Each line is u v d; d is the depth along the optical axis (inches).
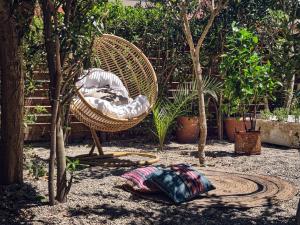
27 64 115.3
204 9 207.3
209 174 132.8
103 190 113.3
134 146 193.3
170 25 207.2
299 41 79.7
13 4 91.6
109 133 206.4
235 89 175.9
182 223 90.8
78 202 102.3
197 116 207.5
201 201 105.0
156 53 210.2
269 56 93.7
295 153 175.3
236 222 91.6
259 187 118.3
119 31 203.9
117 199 106.1
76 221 90.8
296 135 178.5
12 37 98.3
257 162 154.2
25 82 128.5
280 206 102.4
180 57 207.9
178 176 108.5
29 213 94.4
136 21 207.0
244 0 207.8
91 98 150.1
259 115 217.0
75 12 93.6
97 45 166.4
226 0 141.6
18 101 102.9
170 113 184.1
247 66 175.0
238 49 175.0
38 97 189.3
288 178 131.0
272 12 176.9
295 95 101.5
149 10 209.8
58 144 100.3
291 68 82.3
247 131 173.6
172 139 212.8
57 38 91.4
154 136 203.3
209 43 209.9
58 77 94.7
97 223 90.2
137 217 93.8
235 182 123.1
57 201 101.3
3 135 104.4
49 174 98.7
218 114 214.5
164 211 98.0
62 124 103.3
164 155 170.9
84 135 205.9
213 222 91.4
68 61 98.1
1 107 103.6
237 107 195.8
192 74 211.3
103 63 182.5
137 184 110.0
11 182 105.7
